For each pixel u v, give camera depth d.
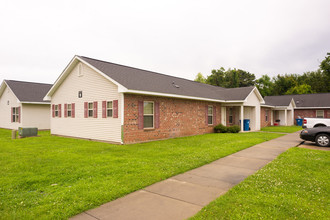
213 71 49.06
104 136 12.18
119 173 5.75
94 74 12.94
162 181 5.23
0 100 24.62
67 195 4.24
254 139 12.83
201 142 11.55
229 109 20.66
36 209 3.67
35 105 20.97
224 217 3.35
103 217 3.46
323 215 3.37
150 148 9.66
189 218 3.35
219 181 5.23
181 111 14.59
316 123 13.95
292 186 4.74
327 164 6.67
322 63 40.12
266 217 3.31
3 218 3.34
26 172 5.91
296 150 9.15
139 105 11.77
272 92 50.88
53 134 16.69
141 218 3.41
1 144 11.28
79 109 14.14
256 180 5.18
